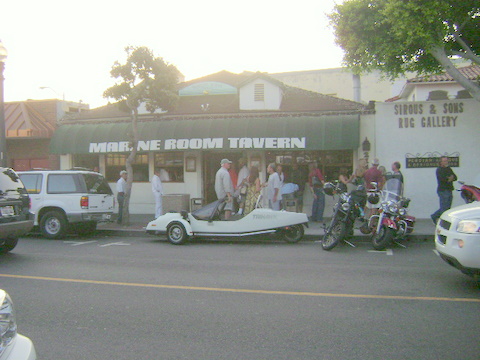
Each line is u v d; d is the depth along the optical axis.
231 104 18.73
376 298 6.50
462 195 10.75
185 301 6.44
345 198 10.59
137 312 5.97
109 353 4.68
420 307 6.07
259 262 9.22
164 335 5.15
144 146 16.59
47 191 12.96
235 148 15.75
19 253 10.50
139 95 14.59
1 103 13.91
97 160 18.70
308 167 16.50
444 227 7.18
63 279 7.81
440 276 7.84
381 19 12.43
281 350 4.69
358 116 15.46
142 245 11.74
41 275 8.14
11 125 18.73
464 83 12.38
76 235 14.02
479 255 6.47
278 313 5.87
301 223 11.51
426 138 15.35
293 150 16.44
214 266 8.84
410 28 11.66
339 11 13.20
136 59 14.52
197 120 16.50
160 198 15.82
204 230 11.71
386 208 10.51
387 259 9.46
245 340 4.97
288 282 7.47
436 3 11.44
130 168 15.06
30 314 5.94
